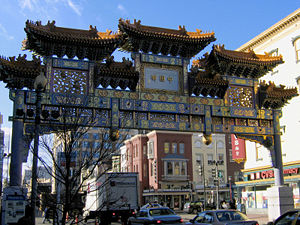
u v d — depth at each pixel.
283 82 37.12
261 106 26.25
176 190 67.31
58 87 21.77
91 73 22.53
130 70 22.67
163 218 19.86
